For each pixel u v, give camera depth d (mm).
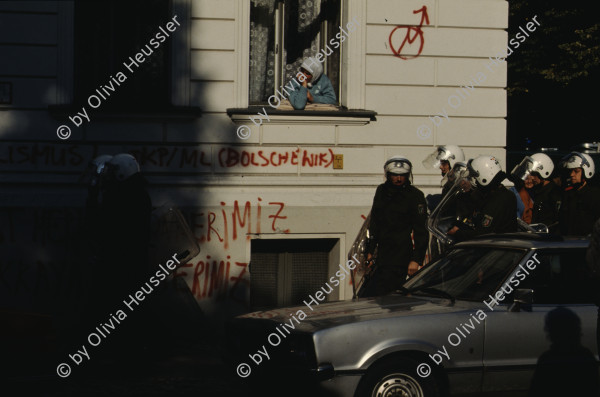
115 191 9617
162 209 11078
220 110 11977
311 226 12125
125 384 8852
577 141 36938
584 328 7559
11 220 11430
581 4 31328
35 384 6809
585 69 30609
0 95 11477
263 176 12078
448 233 9922
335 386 6906
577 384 7570
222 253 11883
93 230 10359
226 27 11984
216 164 11945
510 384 7367
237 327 7945
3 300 11430
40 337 6867
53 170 11578
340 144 12312
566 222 11000
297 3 12742
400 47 12539
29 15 11531
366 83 12453
